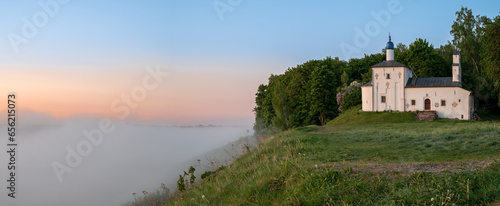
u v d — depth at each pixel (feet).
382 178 38.24
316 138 91.86
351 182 37.88
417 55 250.98
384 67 204.13
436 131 97.40
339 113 240.53
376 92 206.39
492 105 216.54
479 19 231.91
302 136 93.91
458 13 238.48
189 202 51.62
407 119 185.88
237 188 48.67
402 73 200.23
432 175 37.19
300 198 37.19
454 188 33.50
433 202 30.91
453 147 63.62
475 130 84.58
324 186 38.27
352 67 330.13
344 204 33.01
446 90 192.03
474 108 222.69
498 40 144.56
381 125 159.53
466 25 235.40
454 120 180.55
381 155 60.80
